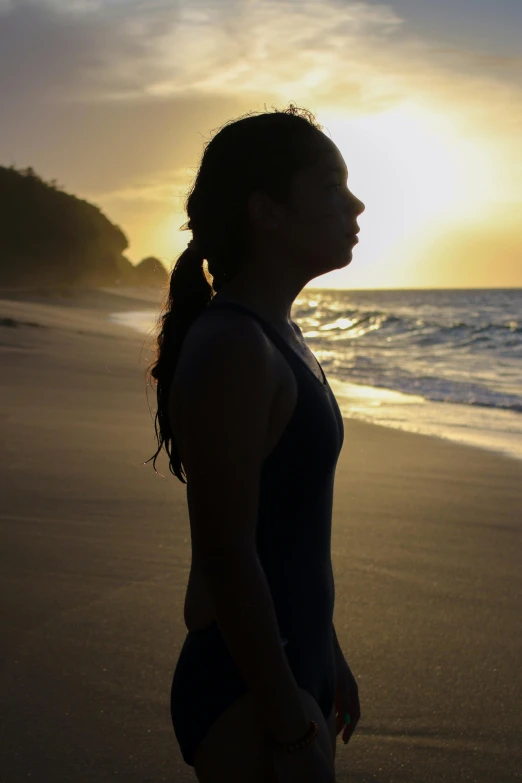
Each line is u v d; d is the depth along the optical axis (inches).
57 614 114.3
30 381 372.8
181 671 51.6
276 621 45.0
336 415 51.8
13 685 94.9
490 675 102.7
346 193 52.4
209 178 51.8
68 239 3265.3
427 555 148.9
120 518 159.3
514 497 195.6
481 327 1190.9
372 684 100.3
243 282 51.5
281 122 51.0
